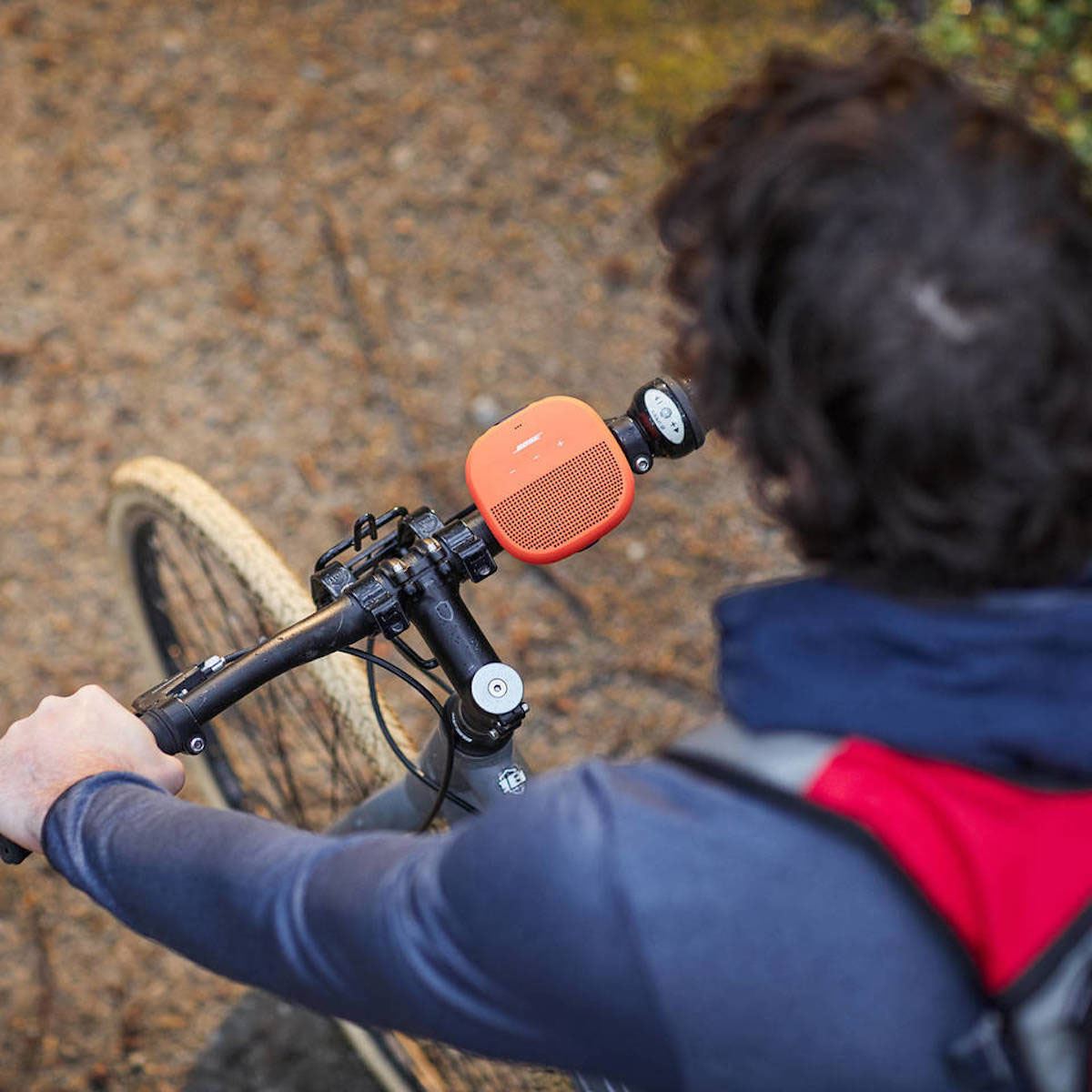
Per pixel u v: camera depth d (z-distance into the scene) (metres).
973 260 0.62
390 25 3.28
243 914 0.84
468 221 3.08
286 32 3.24
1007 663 0.66
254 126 3.13
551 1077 1.82
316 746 2.39
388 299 2.99
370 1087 2.31
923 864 0.66
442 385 2.92
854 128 0.65
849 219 0.63
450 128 3.17
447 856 0.75
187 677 1.25
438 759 1.43
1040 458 0.63
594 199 3.12
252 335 2.93
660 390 1.31
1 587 2.66
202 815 0.92
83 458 2.79
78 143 3.07
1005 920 0.67
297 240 3.03
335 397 2.89
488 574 1.32
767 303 0.67
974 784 0.68
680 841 0.69
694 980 0.68
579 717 2.62
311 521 2.78
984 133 0.66
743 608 0.73
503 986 0.73
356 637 1.27
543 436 1.31
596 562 2.75
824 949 0.67
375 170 3.11
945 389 0.61
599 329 3.01
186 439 2.82
